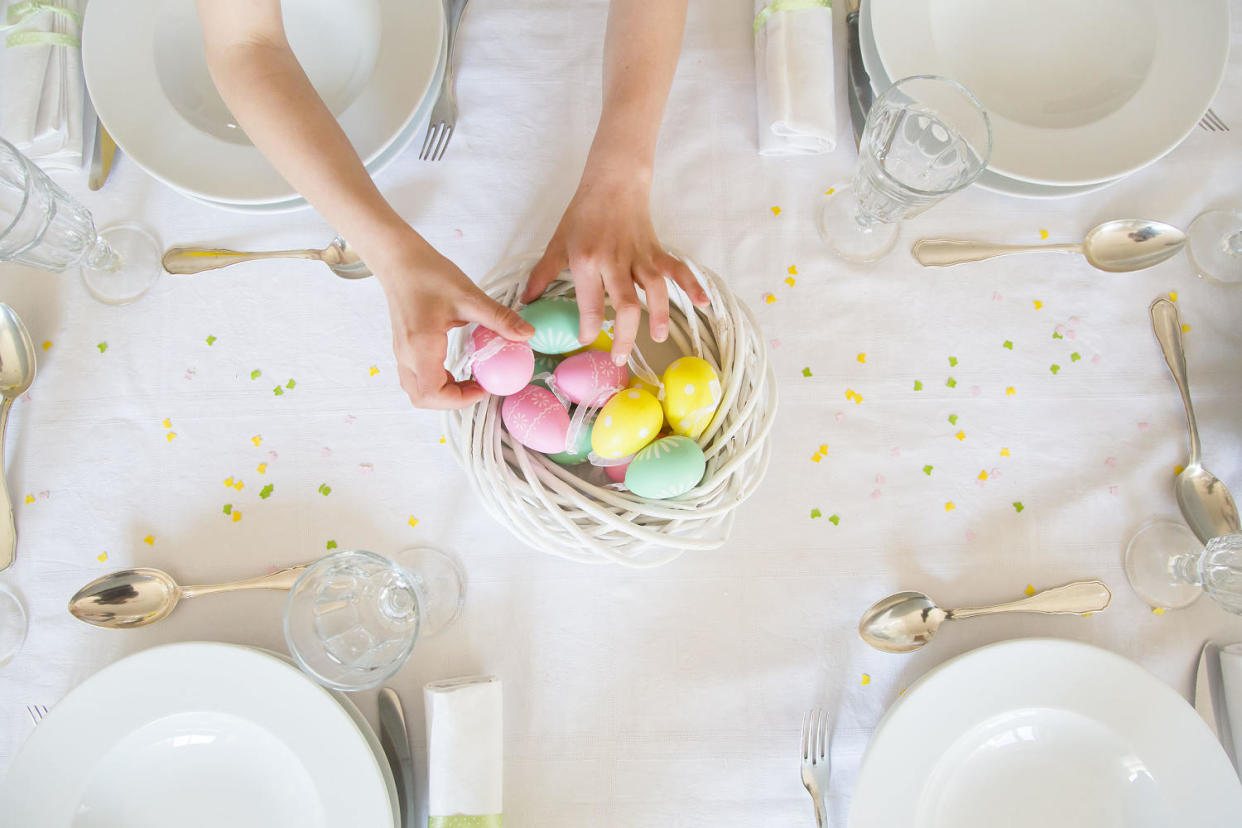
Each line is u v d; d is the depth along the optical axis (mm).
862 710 771
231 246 821
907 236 836
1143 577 780
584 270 721
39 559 776
